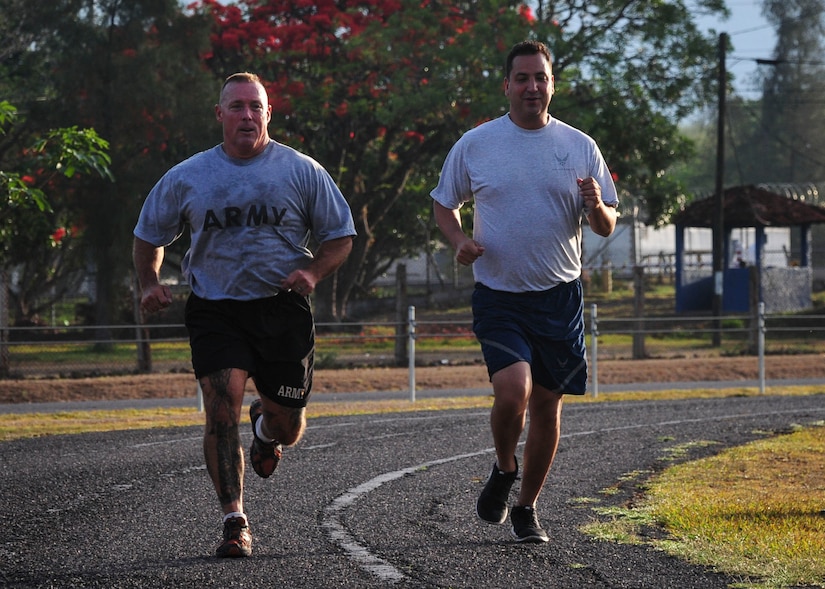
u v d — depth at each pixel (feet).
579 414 84.58
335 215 36.52
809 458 59.11
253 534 38.55
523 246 35.68
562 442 66.59
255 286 36.01
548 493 48.21
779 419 79.97
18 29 171.53
